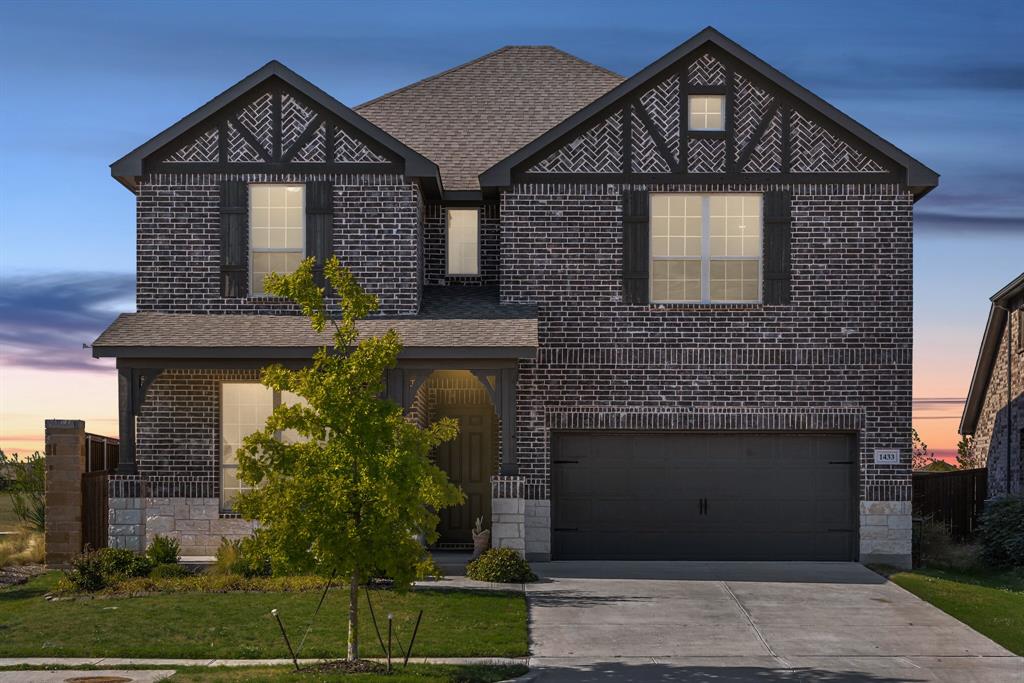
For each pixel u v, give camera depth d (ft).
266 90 71.77
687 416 70.08
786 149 70.85
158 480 69.62
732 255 71.10
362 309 44.42
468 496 74.23
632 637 50.47
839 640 50.52
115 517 67.05
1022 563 71.51
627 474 70.79
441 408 75.05
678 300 71.00
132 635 48.47
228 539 69.26
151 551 64.80
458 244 77.92
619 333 70.59
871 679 43.80
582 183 71.26
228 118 71.82
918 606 57.67
